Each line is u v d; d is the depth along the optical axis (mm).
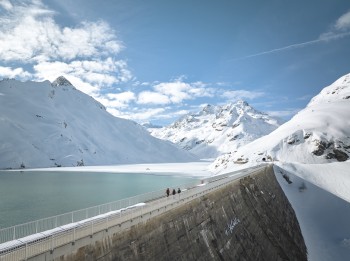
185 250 39625
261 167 114438
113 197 99688
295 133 195375
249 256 54094
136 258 31141
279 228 74812
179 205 43094
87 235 26062
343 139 185250
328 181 121562
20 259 20656
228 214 58250
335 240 79875
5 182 144250
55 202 88938
